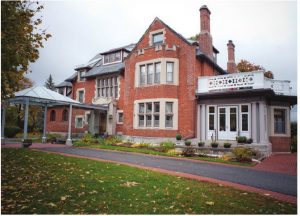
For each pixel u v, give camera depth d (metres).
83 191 5.92
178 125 18.03
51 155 11.98
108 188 6.23
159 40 20.12
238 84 16.62
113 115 22.64
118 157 12.59
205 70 19.89
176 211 4.75
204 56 18.81
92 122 24.19
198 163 11.44
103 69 25.30
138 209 4.81
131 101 20.20
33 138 24.42
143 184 6.74
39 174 7.61
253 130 15.84
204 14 21.62
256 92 15.62
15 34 6.66
